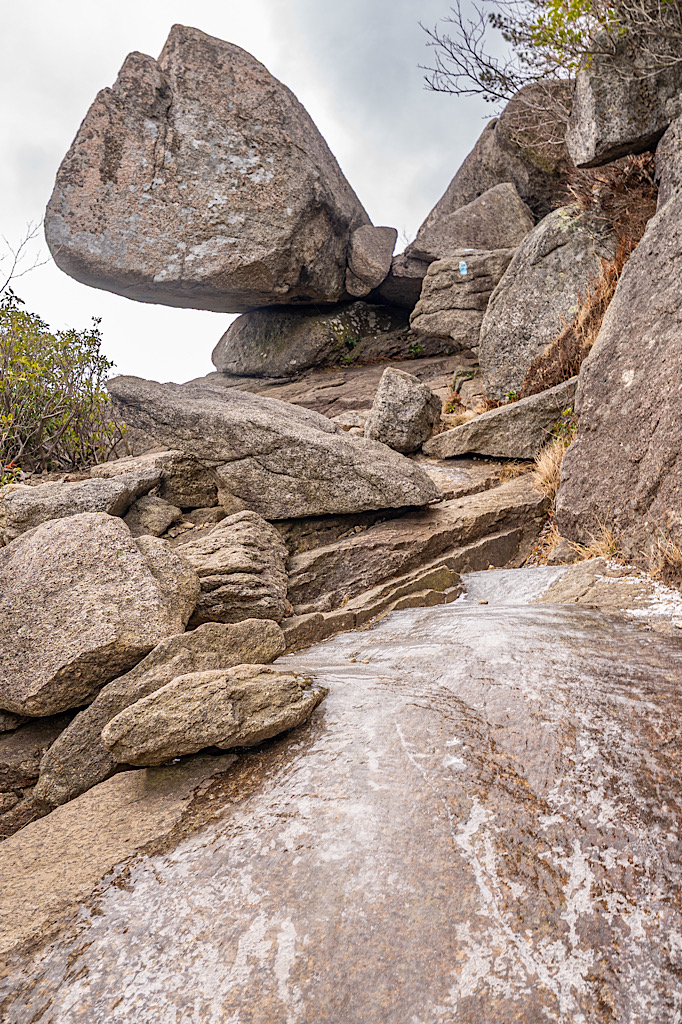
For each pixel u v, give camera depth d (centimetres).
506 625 364
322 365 1508
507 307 945
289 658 408
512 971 165
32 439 759
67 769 321
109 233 1278
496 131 1330
